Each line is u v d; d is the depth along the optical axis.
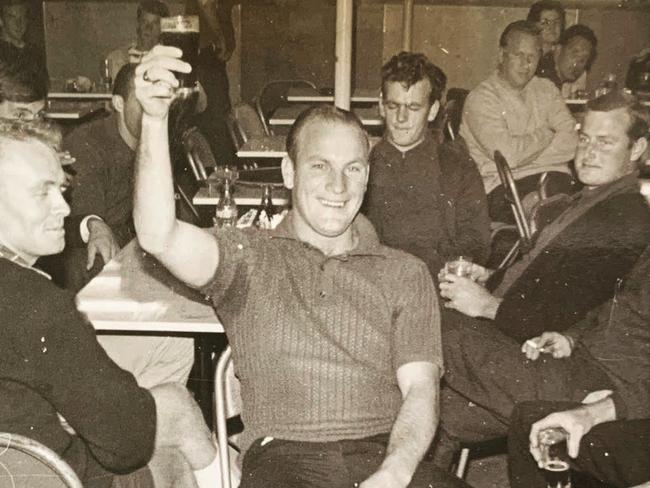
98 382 1.61
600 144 2.63
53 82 7.56
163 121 1.66
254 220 3.27
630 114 2.63
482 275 2.88
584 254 2.43
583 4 7.23
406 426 1.76
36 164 1.77
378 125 5.46
